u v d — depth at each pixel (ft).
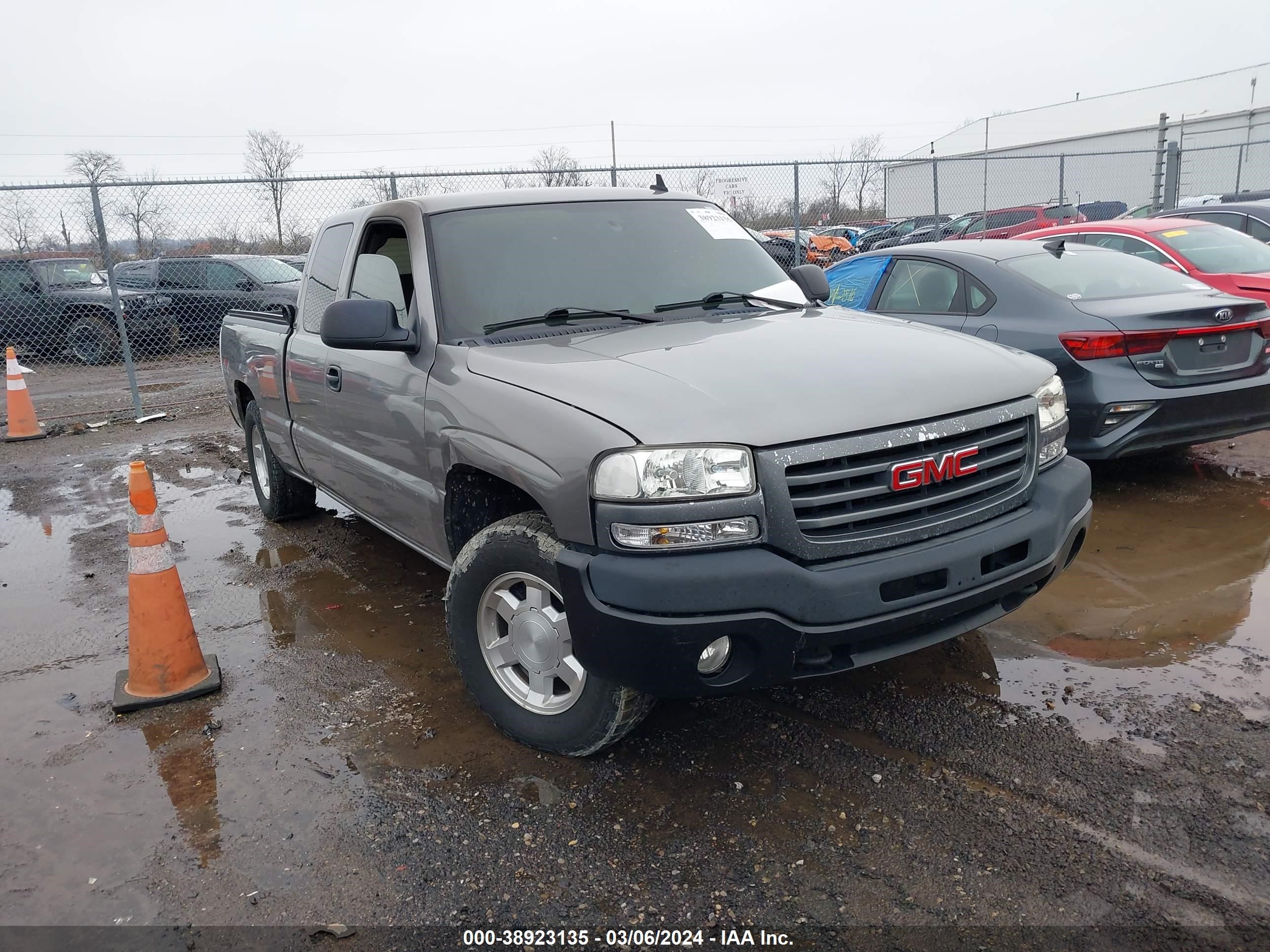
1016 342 17.34
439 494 11.13
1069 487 10.01
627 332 11.16
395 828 8.99
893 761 9.59
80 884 8.47
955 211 64.13
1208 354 16.44
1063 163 48.60
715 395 8.75
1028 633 12.35
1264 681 10.70
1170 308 16.12
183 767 10.39
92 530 20.33
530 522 9.47
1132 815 8.45
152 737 11.14
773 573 8.13
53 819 9.53
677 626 8.05
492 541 9.71
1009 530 9.17
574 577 8.49
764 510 8.25
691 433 8.27
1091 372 16.29
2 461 28.17
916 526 8.71
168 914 8.00
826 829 8.57
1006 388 9.63
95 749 10.92
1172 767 9.14
